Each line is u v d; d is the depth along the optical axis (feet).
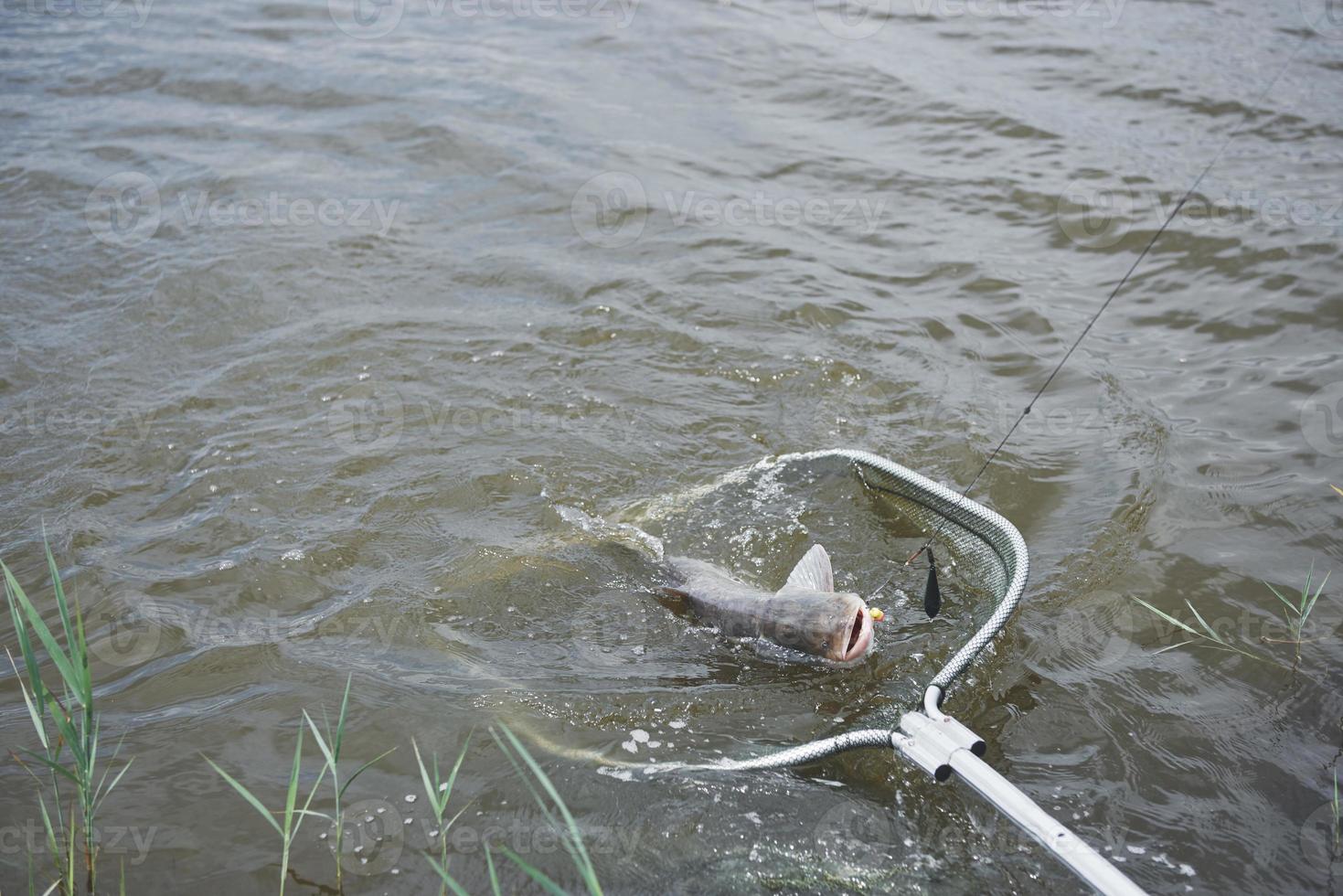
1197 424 19.27
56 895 11.21
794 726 13.47
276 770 12.76
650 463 18.88
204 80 35.06
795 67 36.35
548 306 23.47
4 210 27.12
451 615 15.52
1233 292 23.48
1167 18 39.09
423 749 13.07
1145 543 16.35
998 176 29.35
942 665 14.29
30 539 16.74
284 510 17.56
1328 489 17.28
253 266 24.66
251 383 20.77
